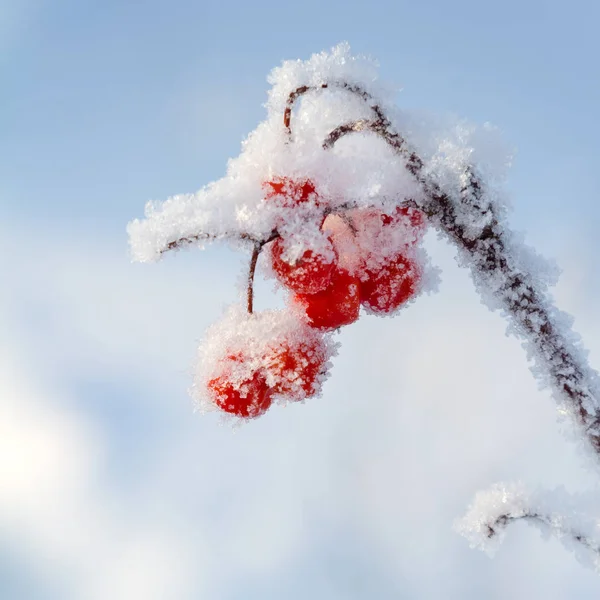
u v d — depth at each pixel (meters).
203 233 0.22
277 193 0.22
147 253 0.22
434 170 0.22
